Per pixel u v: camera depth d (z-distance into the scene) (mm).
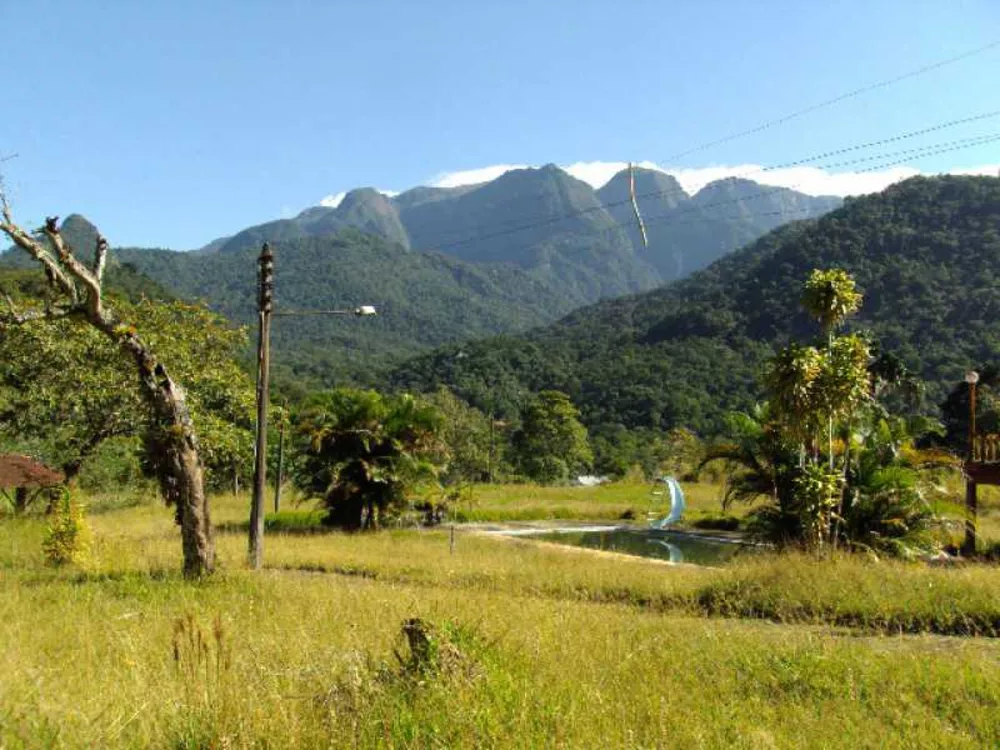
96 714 5547
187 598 11539
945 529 19172
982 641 9633
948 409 49594
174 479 13492
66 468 23750
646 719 5965
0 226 12297
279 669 6574
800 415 17531
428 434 29500
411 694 5805
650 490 46375
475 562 17719
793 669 7676
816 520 17203
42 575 14055
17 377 23516
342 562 17391
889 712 6531
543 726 5441
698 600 12836
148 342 23750
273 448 37844
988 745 5773
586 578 14781
